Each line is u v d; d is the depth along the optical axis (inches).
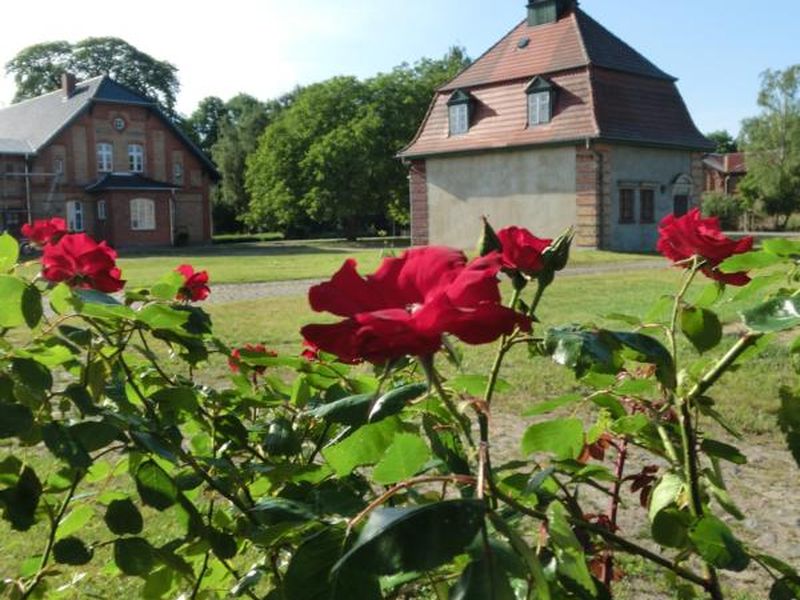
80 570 122.9
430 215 1146.0
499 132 1063.0
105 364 55.4
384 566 30.7
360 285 36.5
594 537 56.1
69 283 63.0
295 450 60.7
